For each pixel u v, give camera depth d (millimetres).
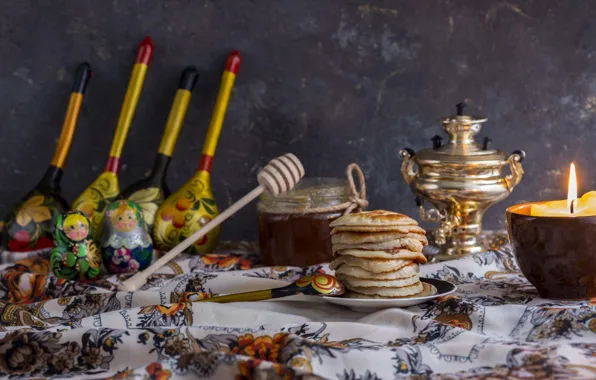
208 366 826
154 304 1012
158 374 825
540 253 961
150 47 1262
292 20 1275
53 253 1104
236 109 1291
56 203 1221
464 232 1160
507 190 1146
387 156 1291
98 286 1067
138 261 1124
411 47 1273
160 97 1291
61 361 896
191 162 1299
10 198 1310
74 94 1266
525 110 1280
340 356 845
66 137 1254
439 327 903
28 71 1292
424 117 1284
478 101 1280
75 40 1287
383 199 1298
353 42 1275
